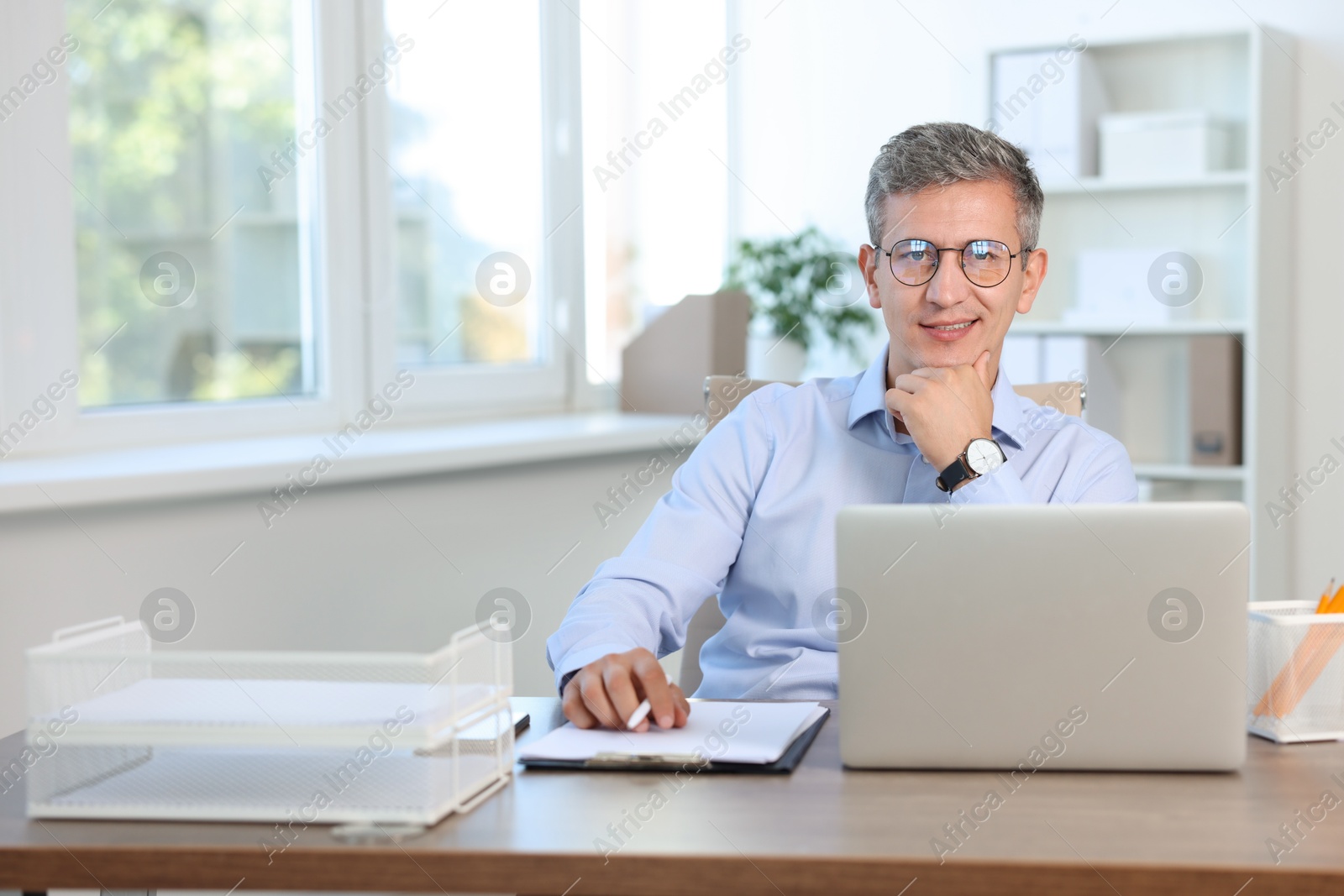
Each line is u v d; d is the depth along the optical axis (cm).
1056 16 363
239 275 249
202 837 85
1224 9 336
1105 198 351
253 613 220
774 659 149
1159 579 95
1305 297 327
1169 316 334
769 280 379
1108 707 96
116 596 197
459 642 92
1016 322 351
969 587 96
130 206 227
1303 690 106
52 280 212
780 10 412
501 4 303
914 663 98
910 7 388
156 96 229
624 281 353
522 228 315
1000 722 97
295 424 259
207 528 211
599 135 339
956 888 78
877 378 153
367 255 272
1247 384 314
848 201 404
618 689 110
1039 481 151
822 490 152
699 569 150
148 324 232
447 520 258
